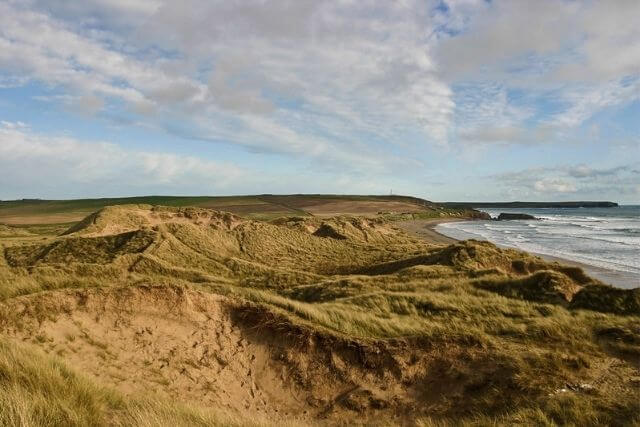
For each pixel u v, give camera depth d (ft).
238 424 24.94
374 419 33.14
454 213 533.96
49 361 25.67
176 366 35.76
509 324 43.39
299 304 47.21
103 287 40.73
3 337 29.35
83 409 21.02
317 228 189.26
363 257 141.18
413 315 49.19
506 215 520.01
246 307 42.73
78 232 135.74
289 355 38.83
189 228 139.54
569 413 27.37
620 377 32.17
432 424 29.32
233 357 38.75
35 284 44.27
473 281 65.98
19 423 17.67
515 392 31.40
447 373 35.53
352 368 37.50
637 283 111.96
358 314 45.62
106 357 33.96
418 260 102.42
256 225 164.76
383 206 510.17
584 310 49.55
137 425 20.51
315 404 35.45
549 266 92.07
